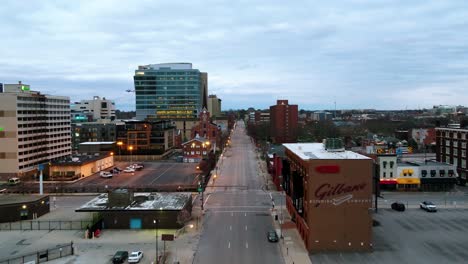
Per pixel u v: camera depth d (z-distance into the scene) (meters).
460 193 92.81
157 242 57.12
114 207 67.81
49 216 75.19
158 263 50.66
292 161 69.81
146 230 65.75
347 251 54.94
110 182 109.56
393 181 95.44
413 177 95.44
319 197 55.12
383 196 89.44
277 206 81.00
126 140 166.75
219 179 113.56
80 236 62.66
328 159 55.16
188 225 67.75
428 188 95.56
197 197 90.06
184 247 56.94
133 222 66.62
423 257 52.62
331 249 55.19
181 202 71.19
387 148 119.25
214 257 52.88
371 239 55.25
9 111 116.56
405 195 90.62
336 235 55.22
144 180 112.31
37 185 106.19
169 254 54.09
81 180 113.88
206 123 199.38
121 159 161.62
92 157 132.38
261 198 88.56
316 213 55.16
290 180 73.12
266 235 62.19
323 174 55.06
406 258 52.31
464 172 103.88
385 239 59.97
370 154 96.81
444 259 51.94
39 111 129.38
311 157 58.19
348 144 162.50
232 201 85.62
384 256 53.06
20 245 58.59
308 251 54.97
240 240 59.84
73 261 51.97
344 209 55.19
